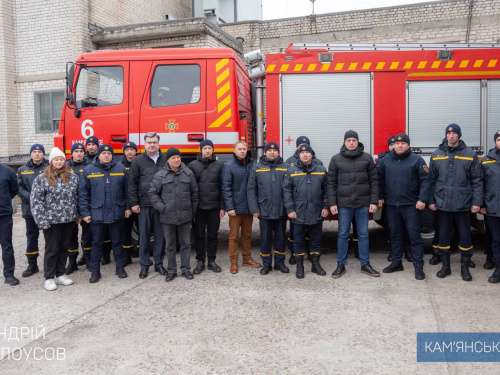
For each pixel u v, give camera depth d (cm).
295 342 345
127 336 364
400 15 1341
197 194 525
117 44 1212
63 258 509
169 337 360
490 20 1257
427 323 376
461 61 580
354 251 609
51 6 1178
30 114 1215
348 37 1402
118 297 460
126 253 596
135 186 527
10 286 507
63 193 491
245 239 566
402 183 506
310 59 589
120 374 304
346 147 514
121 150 603
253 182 528
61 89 1184
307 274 530
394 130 585
